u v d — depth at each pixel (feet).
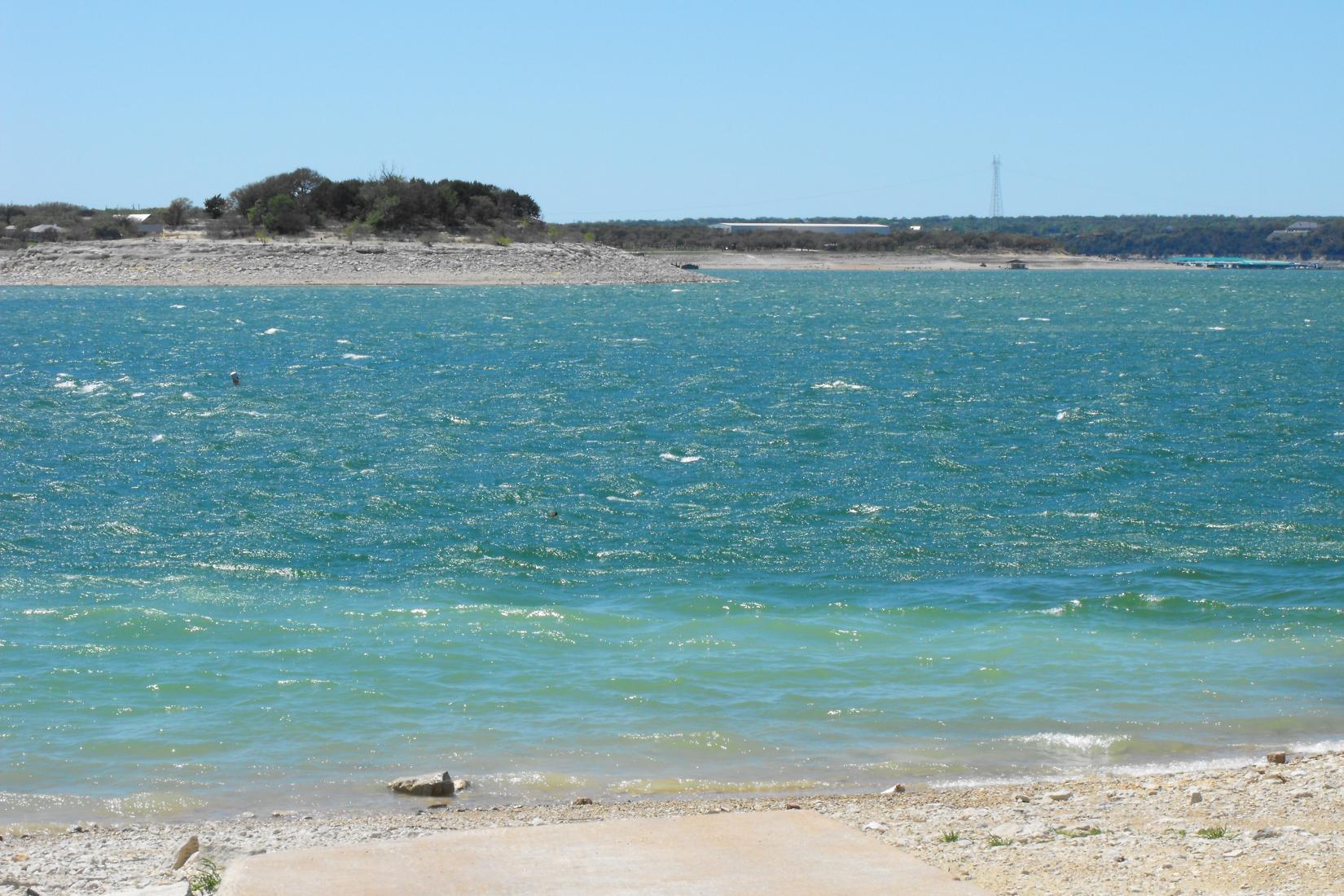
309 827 46.85
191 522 104.17
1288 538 100.32
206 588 84.23
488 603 81.41
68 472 124.88
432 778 52.19
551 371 221.46
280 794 51.75
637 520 106.01
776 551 96.27
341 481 121.90
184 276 508.94
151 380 204.33
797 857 37.01
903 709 62.59
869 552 95.86
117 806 50.42
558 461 133.59
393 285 520.42
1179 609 80.59
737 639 73.61
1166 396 190.19
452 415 166.40
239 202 610.24
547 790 52.34
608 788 52.49
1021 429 155.94
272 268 529.04
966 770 54.75
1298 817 45.85
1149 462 133.80
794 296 508.94
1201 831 43.73
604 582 87.20
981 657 70.85
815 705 62.90
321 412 168.76
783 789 52.19
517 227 638.94
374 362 234.17
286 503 112.06
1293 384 206.80
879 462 133.69
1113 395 190.39
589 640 73.15
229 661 68.74
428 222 613.11
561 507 110.93
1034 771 54.60
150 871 41.14
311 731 59.16
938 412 171.01
